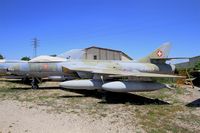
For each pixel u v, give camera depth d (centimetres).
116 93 1611
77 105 1167
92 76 1581
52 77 1794
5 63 1761
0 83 2147
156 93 1670
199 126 865
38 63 1683
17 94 1489
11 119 872
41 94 1504
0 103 1188
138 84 1320
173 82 2430
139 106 1173
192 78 2272
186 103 1297
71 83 1411
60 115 955
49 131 744
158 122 892
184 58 1686
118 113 1014
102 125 829
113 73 1373
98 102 1262
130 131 773
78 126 808
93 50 3978
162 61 1856
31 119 881
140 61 1808
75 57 1823
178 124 878
